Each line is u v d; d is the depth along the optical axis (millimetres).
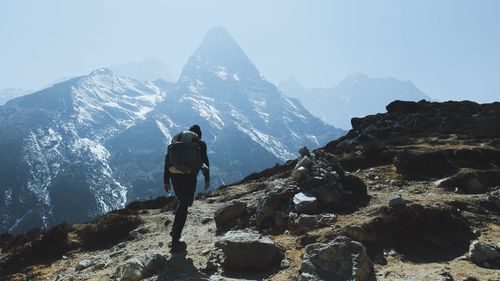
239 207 11109
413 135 30219
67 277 9148
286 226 9797
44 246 12469
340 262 6855
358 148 27734
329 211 10078
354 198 10789
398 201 9078
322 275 6750
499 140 21453
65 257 11836
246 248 7773
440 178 13883
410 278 6777
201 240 9977
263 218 10211
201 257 8414
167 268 7777
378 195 11609
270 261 7762
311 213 9859
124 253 10391
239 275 7531
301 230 9164
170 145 8570
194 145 8492
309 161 11664
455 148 17750
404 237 8461
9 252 13398
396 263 7594
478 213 9914
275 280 7133
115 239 13000
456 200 10461
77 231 13625
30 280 10102
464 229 8883
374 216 9008
